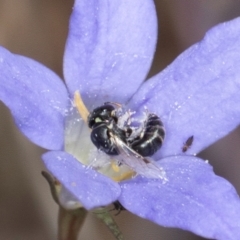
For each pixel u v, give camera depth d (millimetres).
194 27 157
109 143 115
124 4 120
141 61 121
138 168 114
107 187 111
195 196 113
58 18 155
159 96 121
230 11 157
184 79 120
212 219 111
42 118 114
